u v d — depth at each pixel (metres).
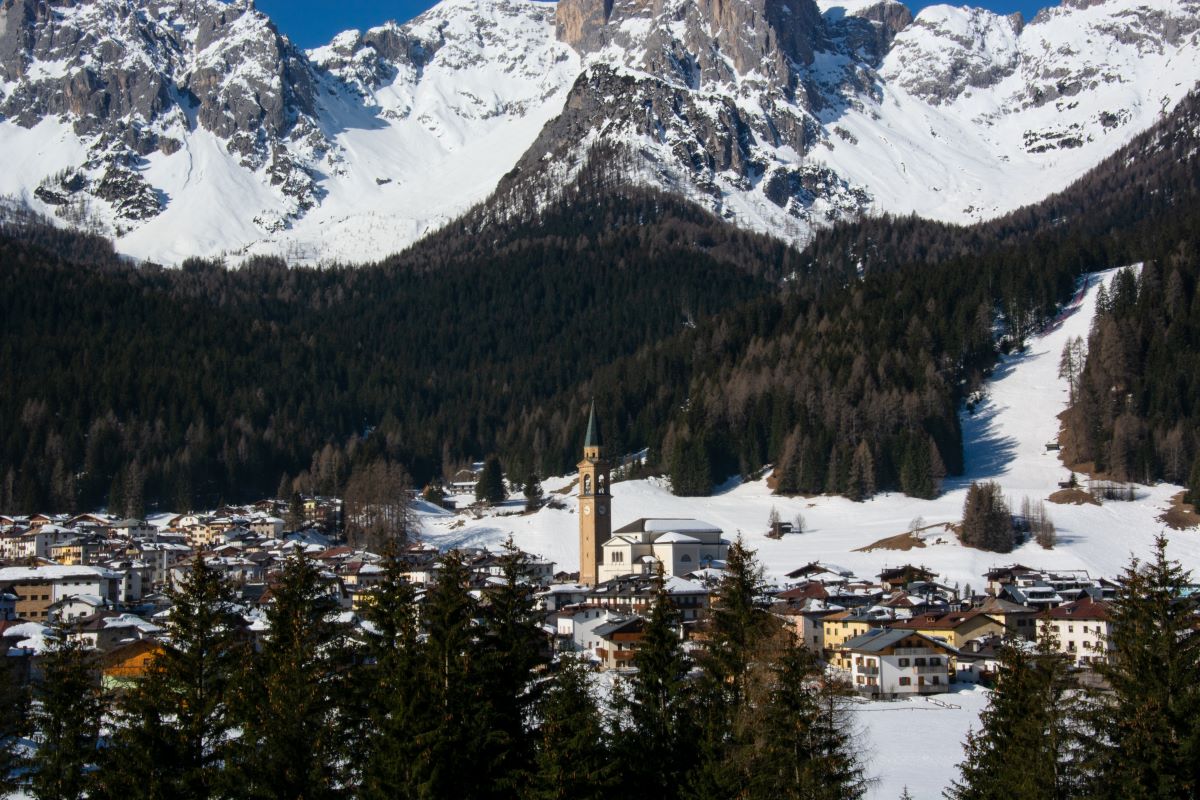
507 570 102.69
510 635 98.94
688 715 99.31
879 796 130.12
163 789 93.69
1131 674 99.31
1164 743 94.25
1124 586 114.25
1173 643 98.62
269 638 108.19
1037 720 99.38
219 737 101.00
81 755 102.50
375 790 89.88
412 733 90.00
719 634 105.62
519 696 99.75
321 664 100.50
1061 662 103.50
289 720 94.56
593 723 91.56
